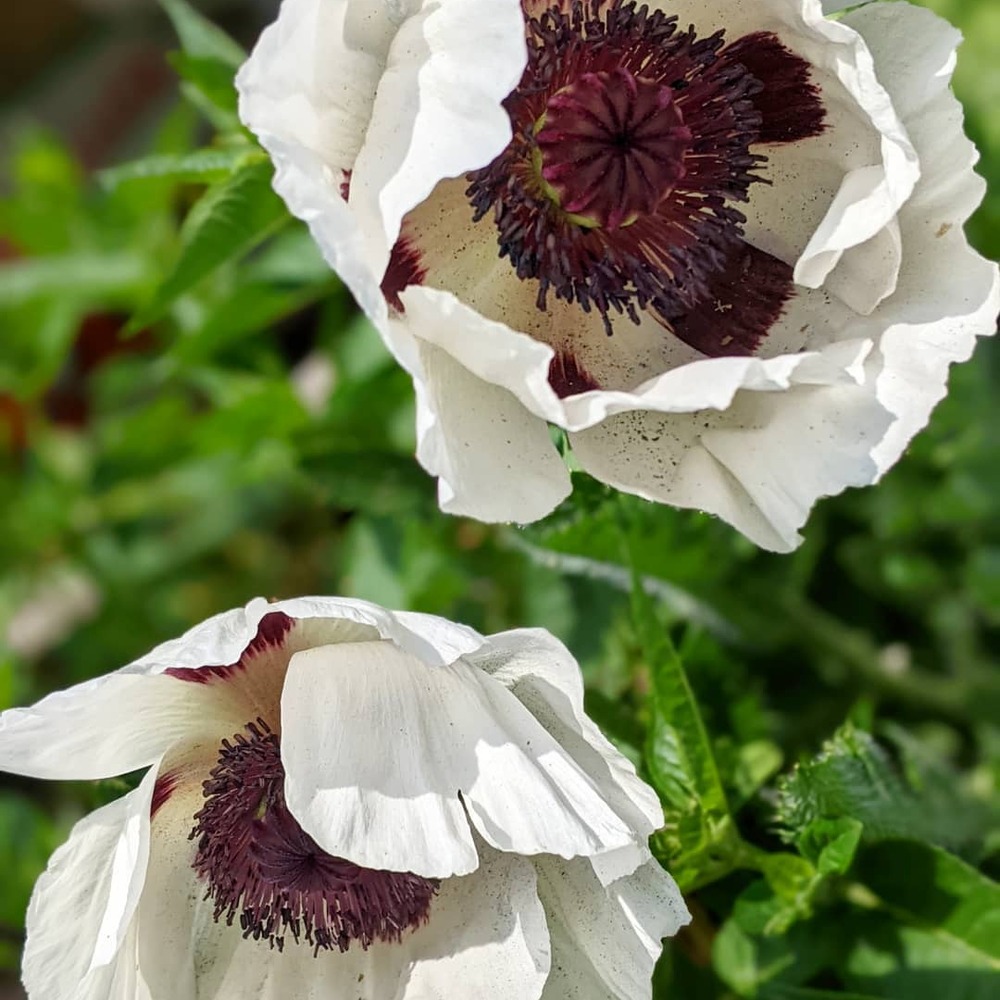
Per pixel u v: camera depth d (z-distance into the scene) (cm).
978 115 47
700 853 36
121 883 33
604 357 36
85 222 53
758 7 35
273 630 35
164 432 51
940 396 33
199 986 35
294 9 32
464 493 32
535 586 43
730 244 36
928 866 36
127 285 51
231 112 40
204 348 46
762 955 37
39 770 34
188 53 41
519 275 36
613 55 36
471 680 33
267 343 49
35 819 44
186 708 35
